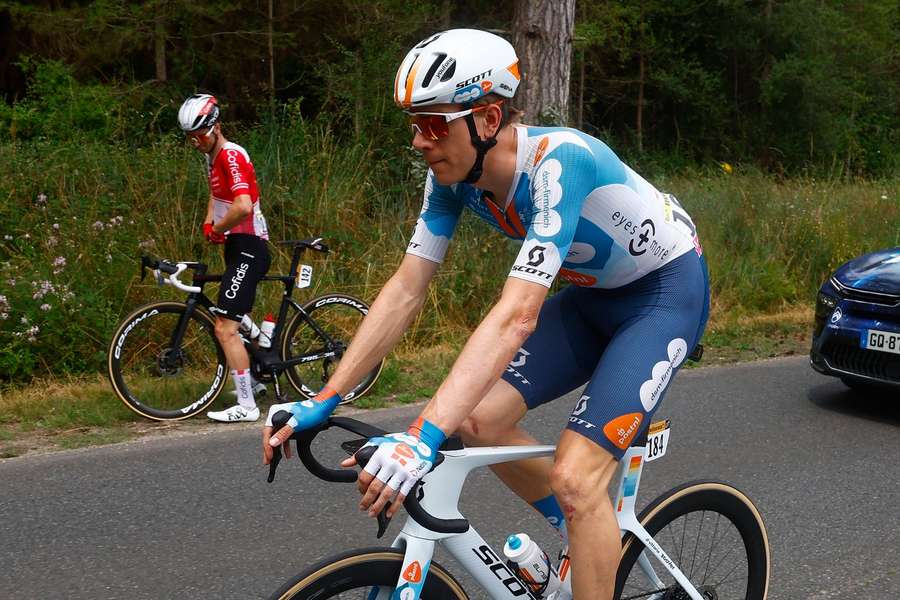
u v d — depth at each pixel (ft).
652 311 7.57
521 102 28.89
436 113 6.25
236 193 16.12
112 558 10.78
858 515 12.66
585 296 8.09
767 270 28.32
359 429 6.16
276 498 12.82
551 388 7.98
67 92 35.53
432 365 20.44
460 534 6.26
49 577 10.26
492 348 6.13
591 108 66.59
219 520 12.00
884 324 17.01
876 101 76.28
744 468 14.49
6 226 21.76
